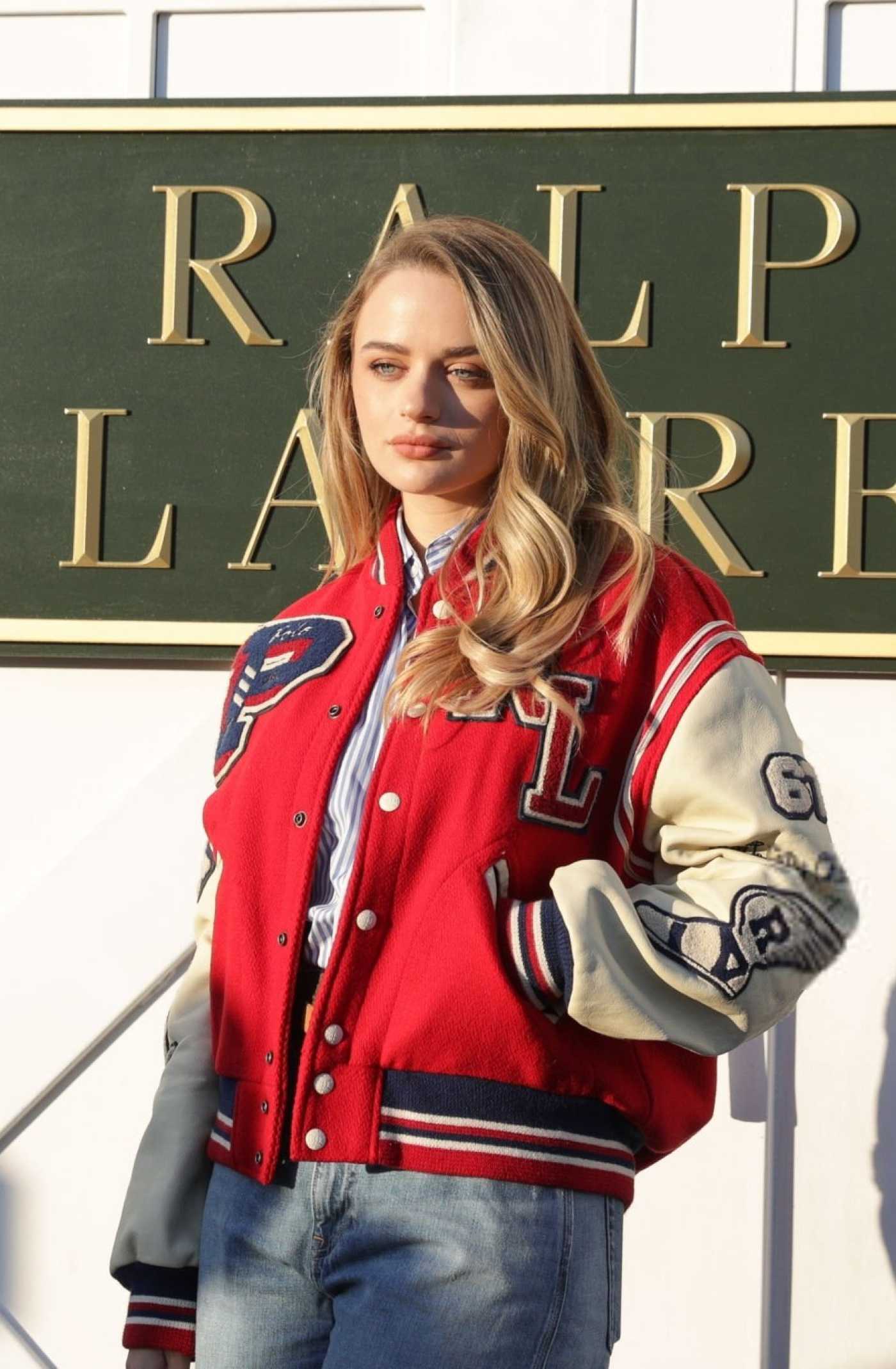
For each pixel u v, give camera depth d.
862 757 4.15
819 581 4.19
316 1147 2.36
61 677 4.44
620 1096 2.40
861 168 4.22
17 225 4.50
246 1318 2.49
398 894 2.41
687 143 4.27
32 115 4.48
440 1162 2.31
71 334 4.47
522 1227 2.29
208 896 2.92
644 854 2.56
